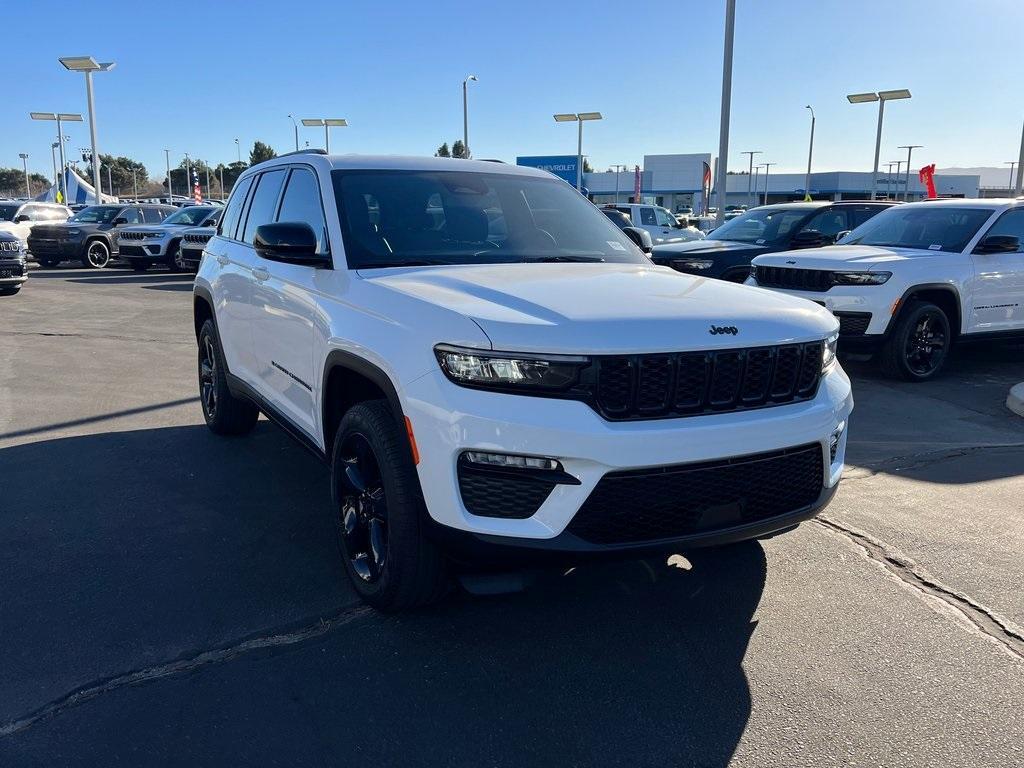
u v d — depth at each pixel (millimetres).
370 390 3539
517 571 3133
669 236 22266
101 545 4109
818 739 2684
